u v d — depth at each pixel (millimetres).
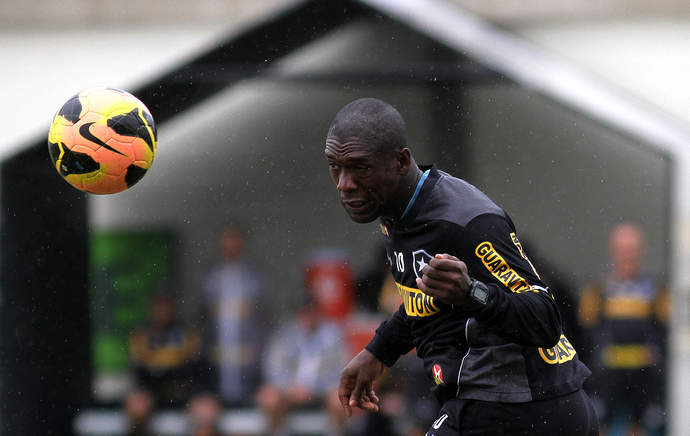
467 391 9047
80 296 31016
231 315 27812
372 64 29562
